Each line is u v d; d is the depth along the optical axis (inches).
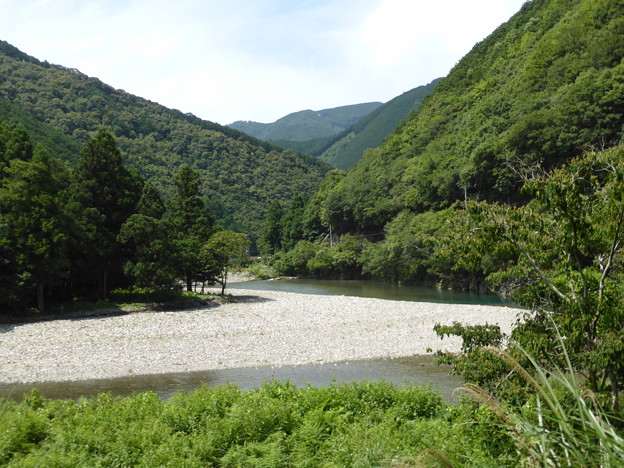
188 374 833.5
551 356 326.3
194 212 2091.5
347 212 3673.7
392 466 204.7
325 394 498.0
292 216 4399.6
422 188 2807.6
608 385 337.1
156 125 7229.3
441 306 1523.1
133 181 1843.0
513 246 348.5
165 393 722.2
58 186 1566.2
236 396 500.1
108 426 412.8
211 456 368.8
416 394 484.4
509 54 3437.5
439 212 2432.3
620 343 281.7
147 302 1615.4
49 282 1414.9
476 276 2116.1
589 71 2058.3
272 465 344.8
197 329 1210.6
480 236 346.3
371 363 878.4
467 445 289.0
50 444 369.7
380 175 3597.4
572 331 311.7
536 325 353.4
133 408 466.9
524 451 166.4
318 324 1263.5
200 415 451.5
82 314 1414.9
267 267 3946.9
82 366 880.9
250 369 857.5
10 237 1349.7
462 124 3132.4
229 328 1222.9
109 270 1708.9
